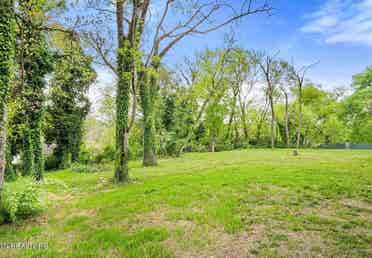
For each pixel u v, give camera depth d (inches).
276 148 1203.2
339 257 113.0
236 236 140.0
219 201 212.7
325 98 1258.0
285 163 486.0
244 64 1111.6
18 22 230.4
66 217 195.2
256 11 412.8
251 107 1294.3
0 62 177.2
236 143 1288.1
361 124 1167.0
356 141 1246.3
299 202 204.4
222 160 626.8
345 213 175.8
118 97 355.3
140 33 351.6
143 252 122.6
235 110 1243.8
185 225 160.2
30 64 380.5
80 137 786.8
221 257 115.9
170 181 319.9
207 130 1165.1
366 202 203.0
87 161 806.5
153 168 497.7
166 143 855.1
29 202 192.9
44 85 432.8
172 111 948.6
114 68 354.0
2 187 183.5
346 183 269.6
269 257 114.3
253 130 1330.0
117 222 173.6
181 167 505.4
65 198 270.1
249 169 395.2
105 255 121.6
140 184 319.3
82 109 776.3
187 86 1023.6
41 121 434.0
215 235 142.5
